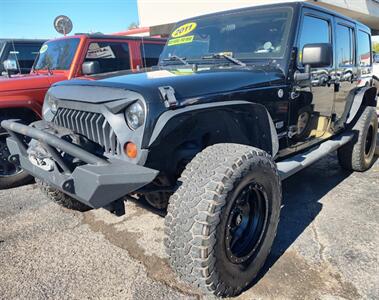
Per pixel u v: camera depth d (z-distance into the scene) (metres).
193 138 2.35
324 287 2.33
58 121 2.64
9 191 4.28
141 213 3.53
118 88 2.14
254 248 2.30
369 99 4.90
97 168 1.98
